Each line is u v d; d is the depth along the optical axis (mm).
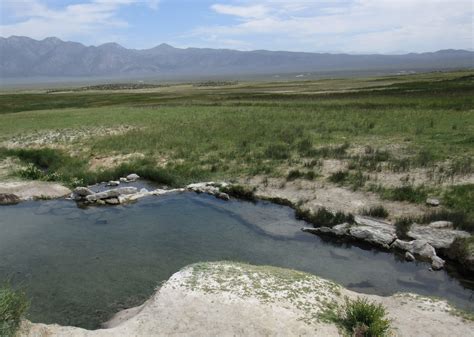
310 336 8289
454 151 23875
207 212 18172
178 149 29500
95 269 12812
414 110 40125
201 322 8695
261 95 79938
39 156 28719
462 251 12766
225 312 8977
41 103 79125
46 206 19328
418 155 23812
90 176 24078
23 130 39656
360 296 10383
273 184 21047
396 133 30578
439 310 9758
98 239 15273
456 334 8664
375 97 59375
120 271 12656
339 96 66375
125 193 20984
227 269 11008
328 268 12734
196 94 99000
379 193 18469
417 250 13438
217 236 15414
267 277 10602
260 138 31797
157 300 9562
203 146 30125
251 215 17578
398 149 25734
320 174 21906
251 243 14727
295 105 53062
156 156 28141
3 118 49656
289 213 17734
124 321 9477
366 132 31750
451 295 11125
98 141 32906
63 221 17281
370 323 8633
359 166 22594
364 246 14445
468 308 10398
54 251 14195
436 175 19969
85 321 10039
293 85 125062
